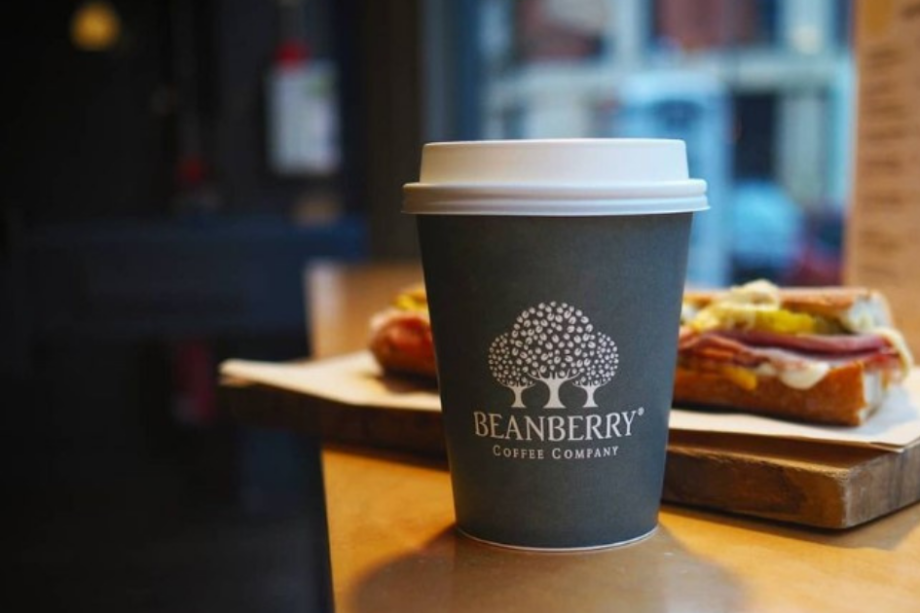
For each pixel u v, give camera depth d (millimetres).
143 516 3205
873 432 722
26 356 4617
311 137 5281
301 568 2680
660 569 609
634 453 632
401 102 4164
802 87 3299
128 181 5316
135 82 5266
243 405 998
